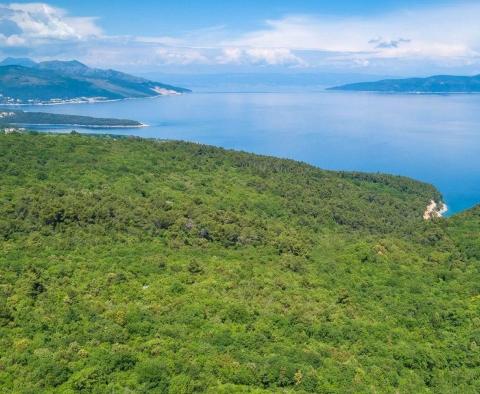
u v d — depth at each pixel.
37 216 98.94
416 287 90.88
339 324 73.31
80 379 51.53
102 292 73.81
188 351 59.12
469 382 64.19
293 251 108.31
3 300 67.00
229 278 85.06
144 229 106.06
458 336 74.44
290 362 59.34
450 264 105.12
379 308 81.88
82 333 61.78
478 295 88.38
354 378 59.34
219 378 55.28
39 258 82.69
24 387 50.44
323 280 91.94
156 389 51.56
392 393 58.66
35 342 58.56
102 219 104.88
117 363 54.69
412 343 71.06
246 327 68.12
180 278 82.19
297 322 71.56
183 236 106.50
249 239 111.75
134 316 66.31
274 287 84.38
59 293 71.50
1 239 87.81
